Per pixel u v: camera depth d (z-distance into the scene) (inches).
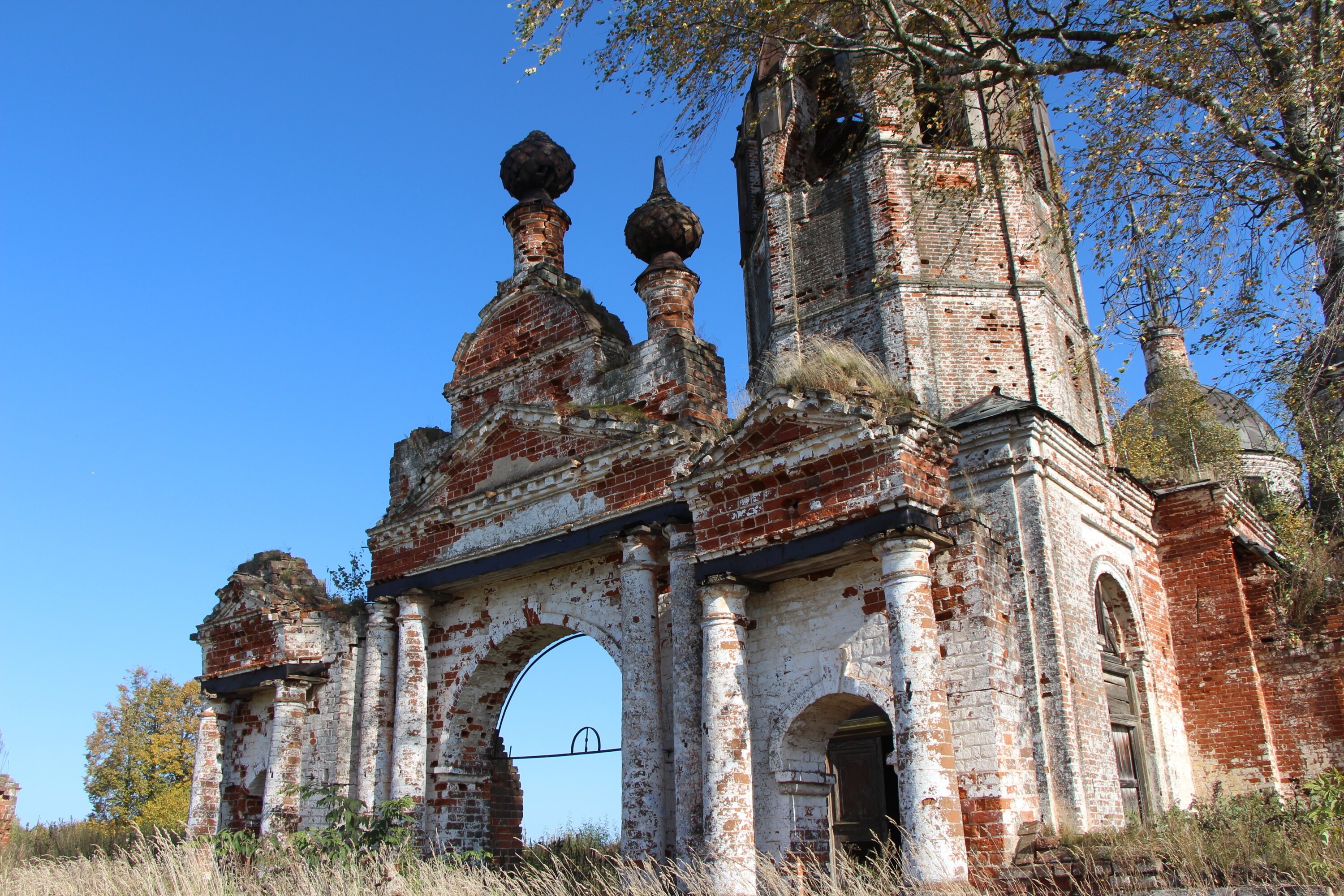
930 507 451.8
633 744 506.9
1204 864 368.8
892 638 434.3
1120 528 649.6
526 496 599.5
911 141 692.7
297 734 699.4
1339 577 671.8
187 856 537.3
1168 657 673.6
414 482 674.8
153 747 1560.0
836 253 727.1
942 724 421.1
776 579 495.2
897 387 481.1
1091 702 534.6
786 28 526.9
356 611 713.6
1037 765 499.5
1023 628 522.0
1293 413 427.5
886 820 566.9
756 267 818.8
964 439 568.4
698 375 567.8
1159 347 1216.8
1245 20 410.6
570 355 628.4
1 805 833.5
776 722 481.1
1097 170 435.5
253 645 738.8
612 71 523.8
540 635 623.2
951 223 707.4
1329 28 393.1
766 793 476.4
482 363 682.2
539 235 697.0
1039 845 425.1
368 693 641.0
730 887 439.2
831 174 761.6
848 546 449.1
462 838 615.2
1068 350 722.2
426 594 644.1
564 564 597.3
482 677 633.6
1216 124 412.2
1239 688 660.1
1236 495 701.9
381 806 550.3
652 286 614.9
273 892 490.6
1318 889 326.3
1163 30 422.3
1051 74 467.2
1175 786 621.3
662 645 534.6
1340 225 392.5
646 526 534.0
